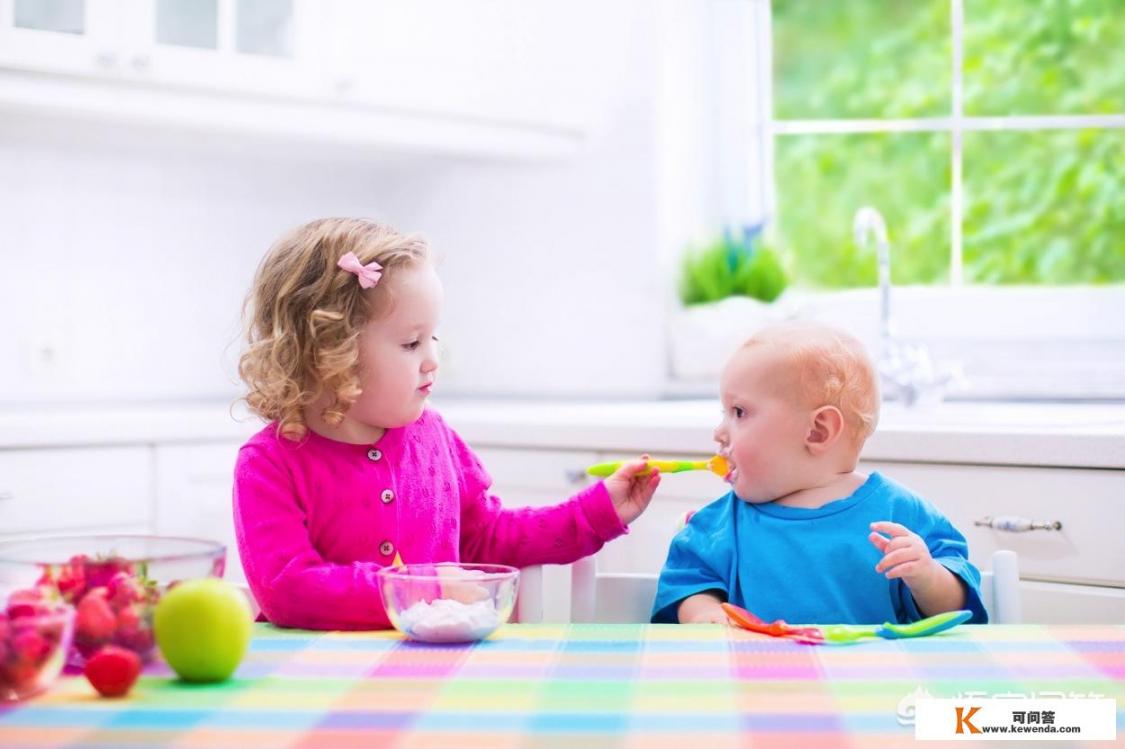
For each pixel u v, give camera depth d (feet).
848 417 4.28
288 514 4.04
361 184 9.70
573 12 8.48
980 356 8.25
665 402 8.54
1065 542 5.85
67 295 8.33
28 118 7.38
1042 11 8.39
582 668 2.96
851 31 8.98
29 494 6.56
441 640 3.24
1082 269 8.32
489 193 9.34
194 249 8.84
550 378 9.14
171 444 7.00
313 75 7.54
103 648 2.90
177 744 2.39
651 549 6.66
